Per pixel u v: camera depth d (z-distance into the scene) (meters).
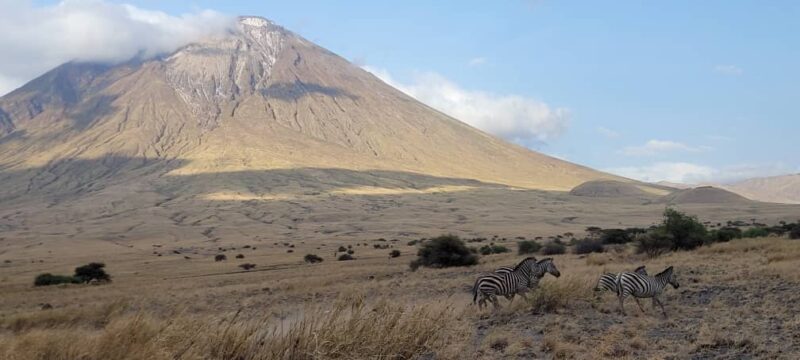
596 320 15.41
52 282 58.19
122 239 154.50
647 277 16.56
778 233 59.91
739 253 34.59
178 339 8.93
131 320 8.83
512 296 17.88
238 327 9.70
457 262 47.94
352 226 168.50
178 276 62.25
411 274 41.03
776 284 19.97
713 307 16.73
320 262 72.00
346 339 9.52
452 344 11.34
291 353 9.39
